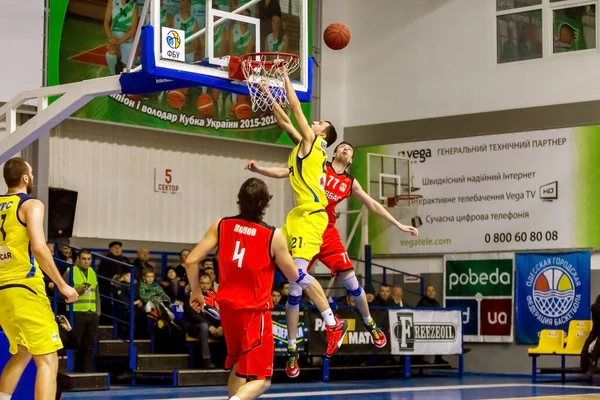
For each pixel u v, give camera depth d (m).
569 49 19.50
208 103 19.77
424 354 17.92
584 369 16.95
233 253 7.16
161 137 19.55
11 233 7.87
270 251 7.16
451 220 20.67
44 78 17.03
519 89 20.02
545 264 19.38
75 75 17.38
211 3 10.30
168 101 19.09
